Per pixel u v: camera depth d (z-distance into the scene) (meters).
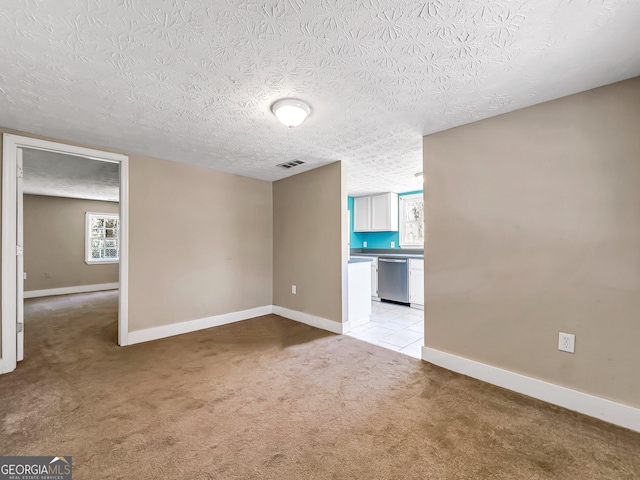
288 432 1.59
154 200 3.17
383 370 2.38
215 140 2.64
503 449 1.46
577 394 1.79
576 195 1.81
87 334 3.34
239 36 1.30
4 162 2.33
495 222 2.15
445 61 1.50
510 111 2.07
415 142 2.72
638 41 1.33
